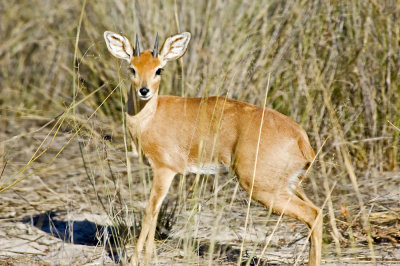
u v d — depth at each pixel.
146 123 10.03
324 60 14.12
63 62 19.20
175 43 10.64
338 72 13.80
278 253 9.86
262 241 10.32
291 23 14.55
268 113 9.24
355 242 10.17
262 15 15.50
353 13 14.00
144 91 9.73
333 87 13.44
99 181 13.49
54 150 15.32
